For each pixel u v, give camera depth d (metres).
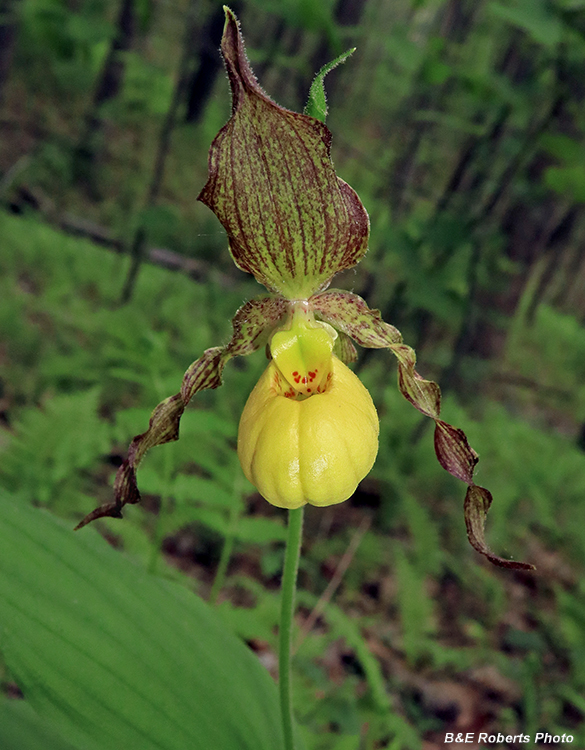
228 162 0.12
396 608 0.35
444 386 0.51
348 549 0.36
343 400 0.14
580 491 0.50
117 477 0.14
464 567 0.40
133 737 0.12
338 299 0.15
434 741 0.28
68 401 0.31
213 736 0.13
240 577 0.29
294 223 0.13
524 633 0.35
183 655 0.14
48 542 0.13
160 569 0.26
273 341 0.15
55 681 0.12
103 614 0.13
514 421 0.63
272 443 0.13
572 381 0.95
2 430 0.30
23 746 0.13
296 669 0.25
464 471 0.15
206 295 0.61
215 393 0.42
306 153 0.12
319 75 0.12
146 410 0.25
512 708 0.31
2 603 0.12
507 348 0.96
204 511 0.24
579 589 0.41
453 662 0.31
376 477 0.42
